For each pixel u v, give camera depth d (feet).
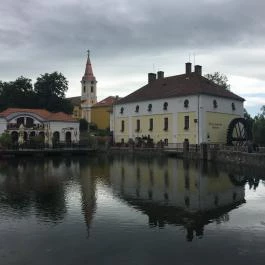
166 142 227.40
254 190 90.38
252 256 47.62
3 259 46.91
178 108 220.84
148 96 242.78
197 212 68.90
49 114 286.46
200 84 217.77
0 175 121.39
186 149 189.26
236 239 53.78
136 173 125.39
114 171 132.77
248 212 68.90
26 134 269.44
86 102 415.03
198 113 209.05
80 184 101.65
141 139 235.81
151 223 61.72
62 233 56.49
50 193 87.71
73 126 283.18
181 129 218.79
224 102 221.87
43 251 49.42
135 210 70.49
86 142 258.16
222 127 219.82
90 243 52.26
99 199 80.59
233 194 85.61
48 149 225.56
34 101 339.16
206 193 86.89
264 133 277.23
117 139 262.67
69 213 68.18
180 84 232.12
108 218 64.69
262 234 55.93
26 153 213.05
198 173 122.31
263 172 123.13
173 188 93.97
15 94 333.62
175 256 47.70
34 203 76.43
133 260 46.57
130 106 253.44
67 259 46.91
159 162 166.50
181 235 55.57
